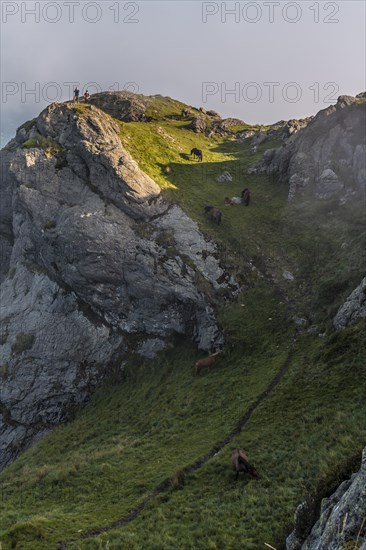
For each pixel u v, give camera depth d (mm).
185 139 79875
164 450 29125
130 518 21141
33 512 24047
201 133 88375
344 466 14688
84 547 18547
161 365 46062
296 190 57688
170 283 48531
